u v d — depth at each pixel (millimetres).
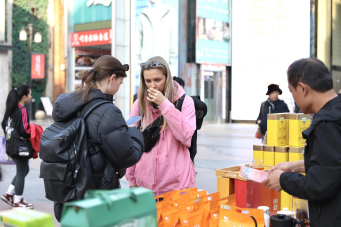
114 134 2111
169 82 2695
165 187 2752
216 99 22594
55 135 2119
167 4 18406
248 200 2865
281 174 1930
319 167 1724
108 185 2180
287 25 20734
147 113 2797
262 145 3846
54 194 2121
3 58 18078
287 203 3199
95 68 2275
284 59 20938
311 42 20125
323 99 1820
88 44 17781
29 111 23375
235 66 22609
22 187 5145
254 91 22016
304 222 2354
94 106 2164
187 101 2805
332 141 1702
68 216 1099
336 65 21891
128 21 16062
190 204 2307
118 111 2197
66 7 18719
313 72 1810
